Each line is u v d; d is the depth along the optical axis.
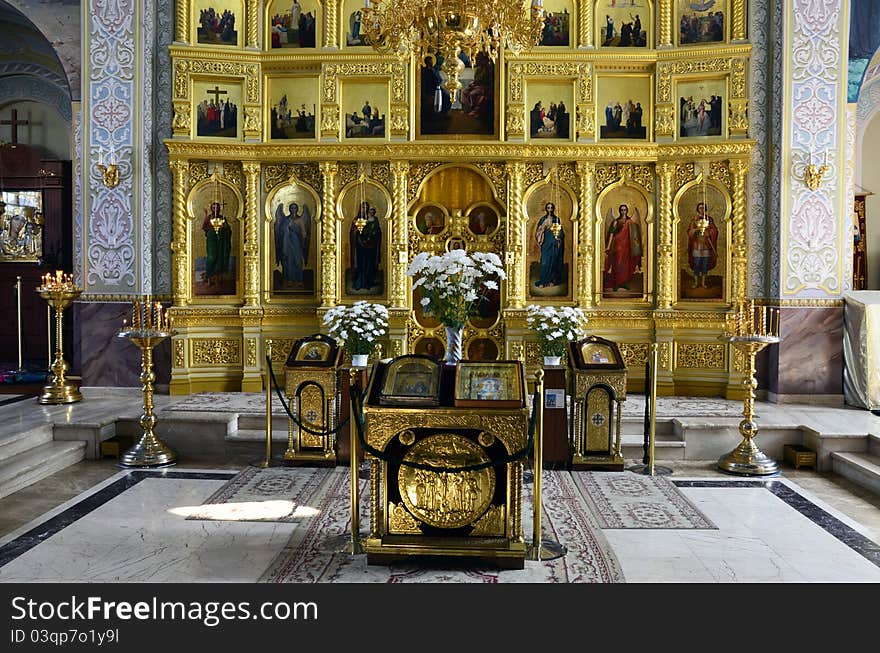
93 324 12.52
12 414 10.84
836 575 6.34
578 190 12.96
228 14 12.95
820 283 12.13
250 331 13.02
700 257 12.87
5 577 6.24
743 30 12.51
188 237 12.88
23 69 16.67
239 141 12.92
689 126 12.83
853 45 12.47
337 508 8.12
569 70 12.85
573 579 6.24
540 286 13.15
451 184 13.13
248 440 10.29
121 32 12.33
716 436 10.34
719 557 6.75
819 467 9.94
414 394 6.62
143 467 9.70
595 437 9.73
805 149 12.05
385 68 12.86
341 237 13.13
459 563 6.61
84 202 12.47
